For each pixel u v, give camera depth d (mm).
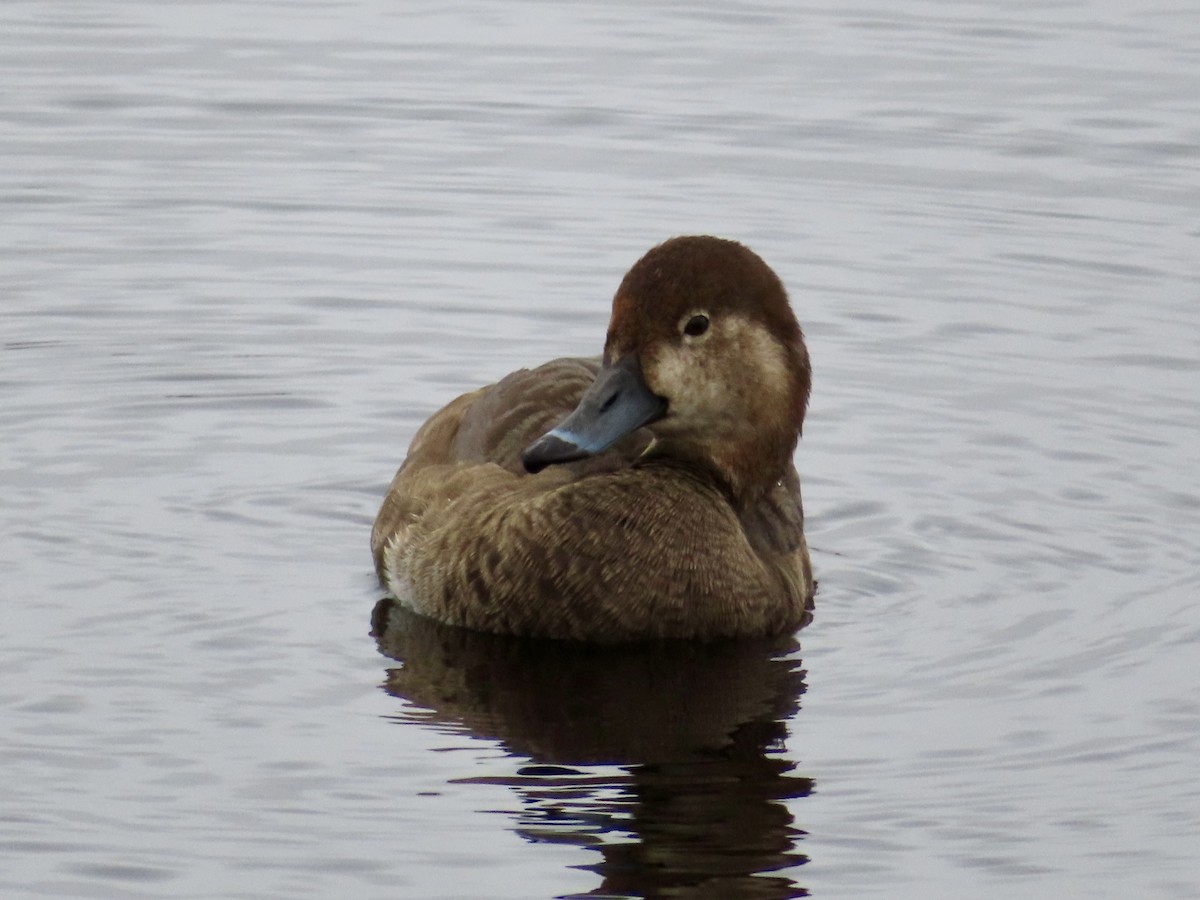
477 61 20750
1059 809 8836
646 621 10648
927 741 9477
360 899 7973
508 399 11758
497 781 8953
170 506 12305
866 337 15141
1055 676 10234
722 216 17219
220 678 9984
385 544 11461
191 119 19219
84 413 13648
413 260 16422
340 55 20891
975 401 14156
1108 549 11984
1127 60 20562
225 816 8578
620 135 18922
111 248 16531
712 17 22047
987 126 19031
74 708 9555
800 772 9141
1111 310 15594
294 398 14062
